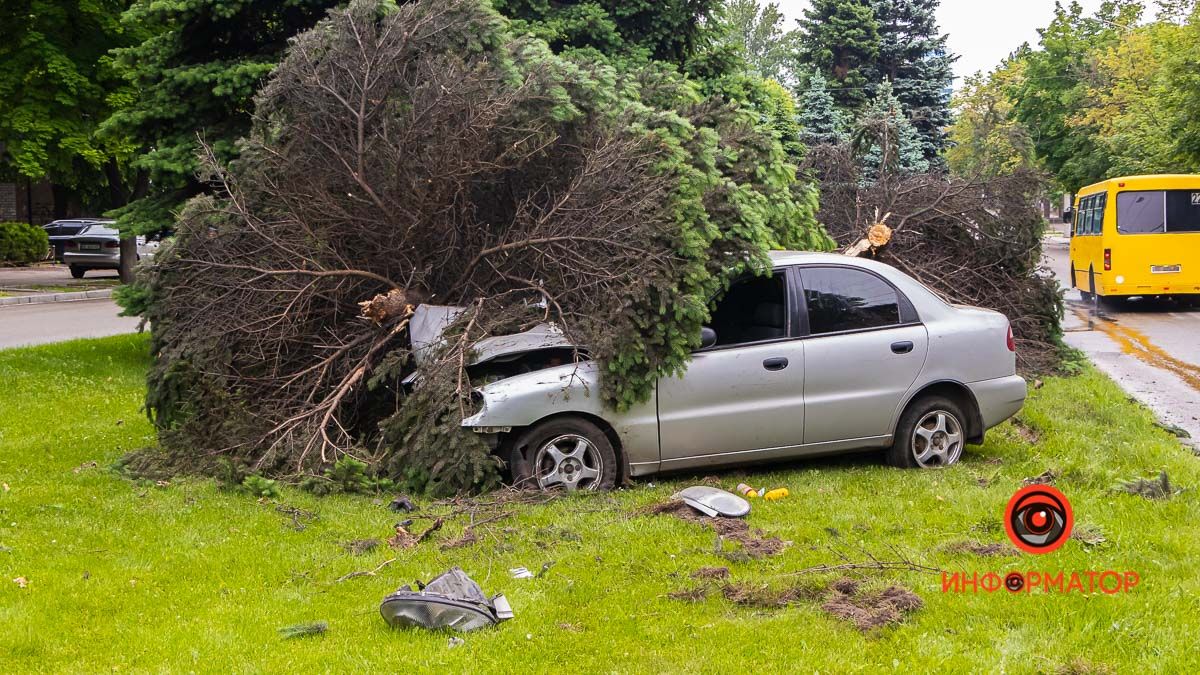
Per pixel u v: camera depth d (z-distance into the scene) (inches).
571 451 272.7
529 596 194.9
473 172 301.3
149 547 230.4
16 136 764.6
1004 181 450.6
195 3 460.8
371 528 244.7
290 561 220.5
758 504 259.1
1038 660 160.6
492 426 264.1
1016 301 458.3
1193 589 187.9
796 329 286.0
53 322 778.2
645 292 269.1
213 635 177.6
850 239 460.1
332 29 319.3
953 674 156.7
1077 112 1838.1
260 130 324.8
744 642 170.9
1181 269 796.0
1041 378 434.3
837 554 216.1
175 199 503.5
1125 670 156.5
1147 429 346.9
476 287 315.3
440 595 181.3
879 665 161.2
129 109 490.3
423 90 304.3
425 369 283.7
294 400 306.2
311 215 314.8
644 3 572.7
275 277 311.1
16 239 1489.9
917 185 464.4
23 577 207.8
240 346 311.3
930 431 297.1
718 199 291.6
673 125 296.2
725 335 285.1
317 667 164.2
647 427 273.6
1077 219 961.5
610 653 168.1
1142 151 1371.8
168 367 307.3
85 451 338.3
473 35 314.3
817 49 1633.9
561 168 314.0
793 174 362.6
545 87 298.5
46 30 743.7
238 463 283.9
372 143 309.4
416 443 271.9
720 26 617.6
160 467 295.6
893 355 290.4
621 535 231.9
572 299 291.7
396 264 322.3
